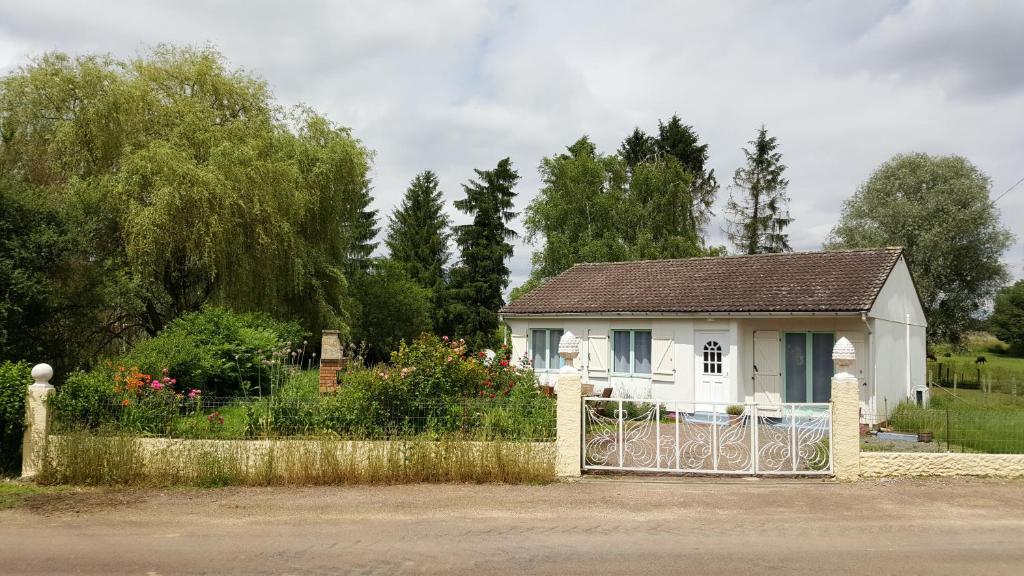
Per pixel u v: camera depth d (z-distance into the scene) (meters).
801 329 17.58
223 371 14.99
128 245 20.73
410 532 7.41
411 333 40.72
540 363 21.89
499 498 8.92
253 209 22.95
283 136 27.06
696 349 18.67
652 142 47.62
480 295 50.19
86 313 16.38
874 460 10.11
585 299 21.69
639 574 6.08
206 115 24.38
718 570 6.20
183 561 6.40
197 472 9.64
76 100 22.86
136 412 10.49
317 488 9.48
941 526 7.73
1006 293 51.97
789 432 10.57
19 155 21.95
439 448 9.94
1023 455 10.25
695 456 11.37
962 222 36.81
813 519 8.00
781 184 45.78
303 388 12.87
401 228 56.06
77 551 6.70
